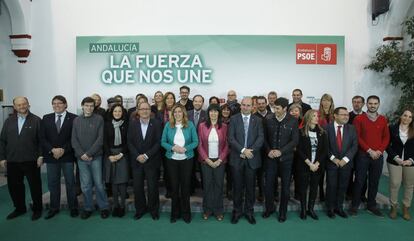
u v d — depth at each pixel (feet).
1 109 19.02
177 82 17.85
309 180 12.53
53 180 12.30
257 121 11.86
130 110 15.72
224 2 17.85
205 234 10.89
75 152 11.87
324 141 11.94
